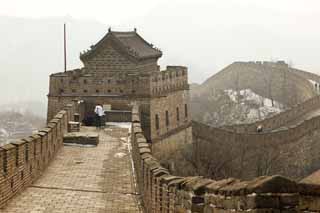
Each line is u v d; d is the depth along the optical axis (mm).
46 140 37000
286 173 93812
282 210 11758
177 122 86062
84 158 41375
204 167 87375
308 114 114438
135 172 36000
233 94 150000
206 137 92000
